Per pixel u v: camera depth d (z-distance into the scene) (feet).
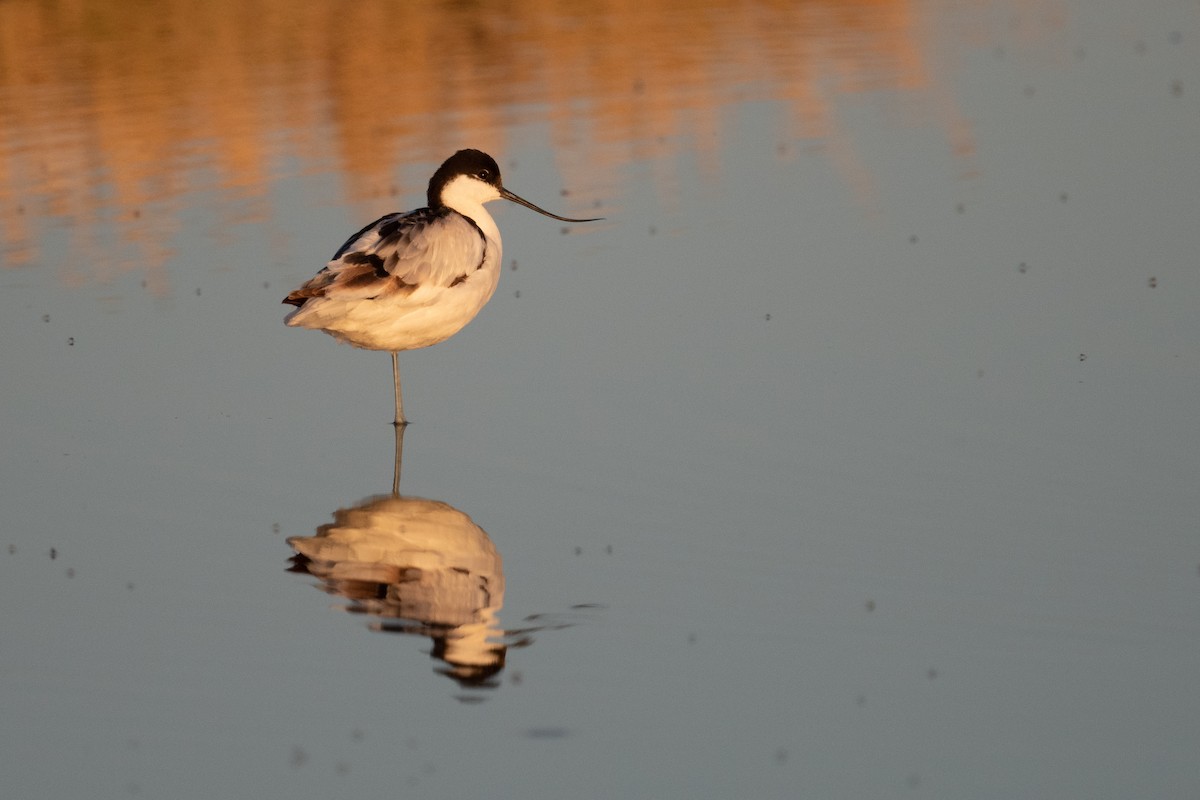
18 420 42.47
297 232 56.95
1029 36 88.02
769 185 61.82
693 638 29.81
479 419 41.93
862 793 24.70
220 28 91.25
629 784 25.08
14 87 78.79
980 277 50.85
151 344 48.06
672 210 58.95
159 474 38.88
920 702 27.40
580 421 41.39
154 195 62.03
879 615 30.50
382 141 68.33
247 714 27.43
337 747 26.37
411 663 29.19
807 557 33.12
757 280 51.52
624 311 49.39
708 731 26.61
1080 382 42.32
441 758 25.94
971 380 42.88
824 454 38.55
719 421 40.91
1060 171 61.77
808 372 43.98
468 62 83.87
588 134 69.36
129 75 80.38
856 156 65.36
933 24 93.30
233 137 69.56
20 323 49.57
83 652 29.76
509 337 47.83
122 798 24.89
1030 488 36.19
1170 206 56.70
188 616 31.30
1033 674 28.19
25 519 36.19
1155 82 74.64
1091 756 25.62
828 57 84.69
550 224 57.93
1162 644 29.07
